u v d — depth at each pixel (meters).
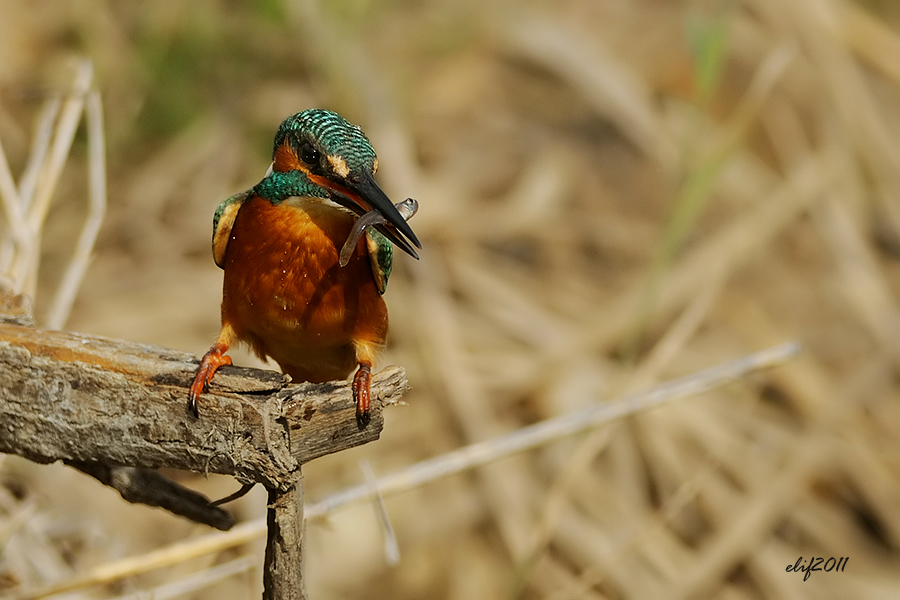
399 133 14.59
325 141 6.94
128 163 15.30
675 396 9.39
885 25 18.25
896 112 16.91
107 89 15.30
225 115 15.82
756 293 14.90
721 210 15.74
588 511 12.12
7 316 6.67
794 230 15.80
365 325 7.36
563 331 13.90
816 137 16.34
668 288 13.93
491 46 17.52
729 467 12.80
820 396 13.56
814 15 16.77
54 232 14.34
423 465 8.62
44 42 15.56
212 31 16.14
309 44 15.64
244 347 7.83
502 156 16.14
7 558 8.65
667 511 10.75
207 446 5.82
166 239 14.35
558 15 18.00
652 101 16.83
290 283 7.11
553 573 11.63
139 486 6.62
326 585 11.56
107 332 12.93
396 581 11.76
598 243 15.28
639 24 18.02
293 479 5.74
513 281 14.59
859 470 12.98
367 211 6.86
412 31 17.50
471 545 11.97
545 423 9.12
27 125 14.47
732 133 11.82
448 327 12.96
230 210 7.36
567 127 16.80
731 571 12.02
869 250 15.05
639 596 11.54
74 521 9.73
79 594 8.76
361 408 5.80
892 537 12.62
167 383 5.83
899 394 13.95
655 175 16.16
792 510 12.59
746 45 17.00
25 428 6.18
